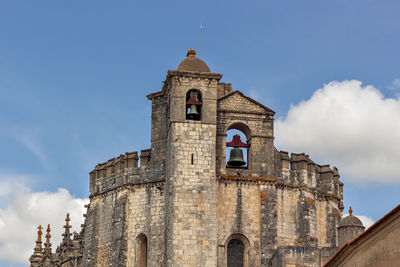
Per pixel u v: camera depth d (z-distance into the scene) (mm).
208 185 75750
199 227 74438
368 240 45281
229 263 78375
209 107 78125
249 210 79062
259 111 81750
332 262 51469
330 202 85438
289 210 81062
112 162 86250
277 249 74500
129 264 80188
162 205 79500
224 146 80062
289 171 82375
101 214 86188
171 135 76812
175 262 73188
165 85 80875
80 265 89625
